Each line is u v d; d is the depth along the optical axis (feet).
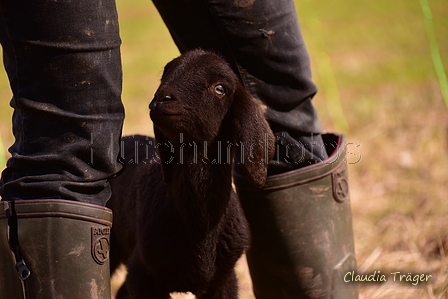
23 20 9.52
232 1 11.76
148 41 59.06
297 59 12.48
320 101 34.06
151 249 12.13
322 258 13.07
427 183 21.74
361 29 56.49
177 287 12.60
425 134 26.16
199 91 11.50
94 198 10.43
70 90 9.82
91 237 10.11
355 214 20.53
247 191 13.05
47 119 9.89
